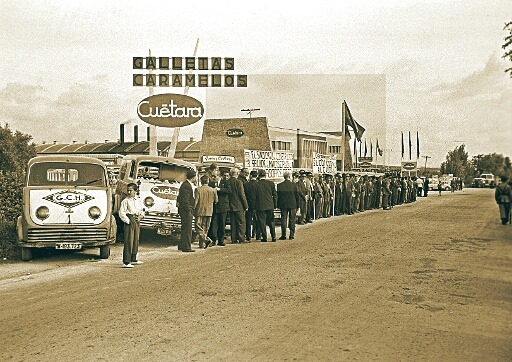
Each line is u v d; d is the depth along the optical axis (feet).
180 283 35.65
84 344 22.53
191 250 52.34
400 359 20.94
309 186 82.48
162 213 55.83
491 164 257.75
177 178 58.85
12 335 23.85
